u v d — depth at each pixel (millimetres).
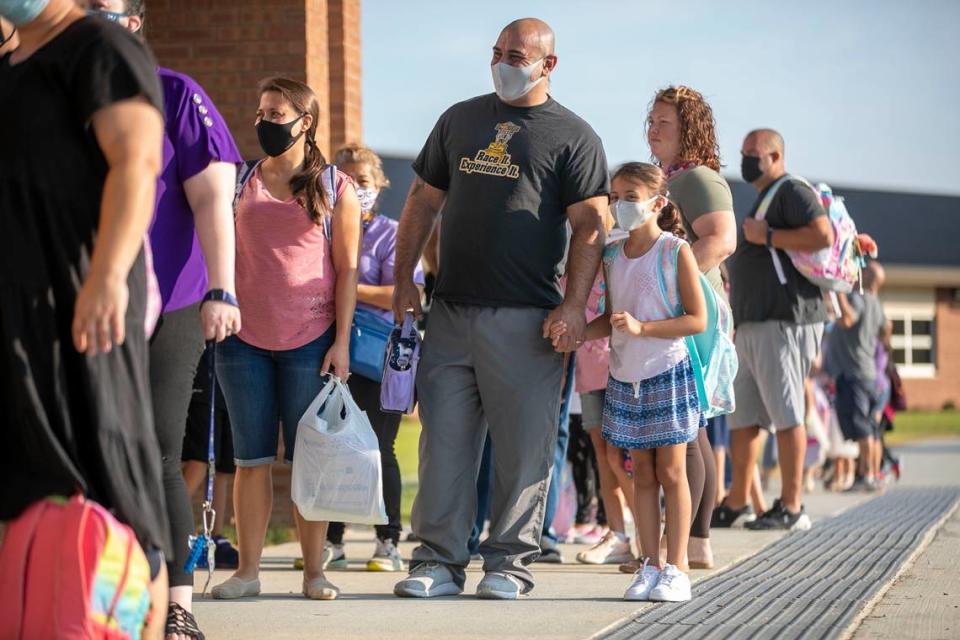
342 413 12461
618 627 10883
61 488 7562
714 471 14727
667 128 14797
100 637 7375
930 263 86750
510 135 12570
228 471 15281
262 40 18922
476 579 14406
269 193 12445
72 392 7629
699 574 14180
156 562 8227
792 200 18547
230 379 12508
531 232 12516
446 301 12812
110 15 9109
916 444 48812
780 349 18734
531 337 12594
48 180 7656
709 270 14328
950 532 18438
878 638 10312
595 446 15930
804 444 18969
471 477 12969
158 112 7793
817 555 15727
